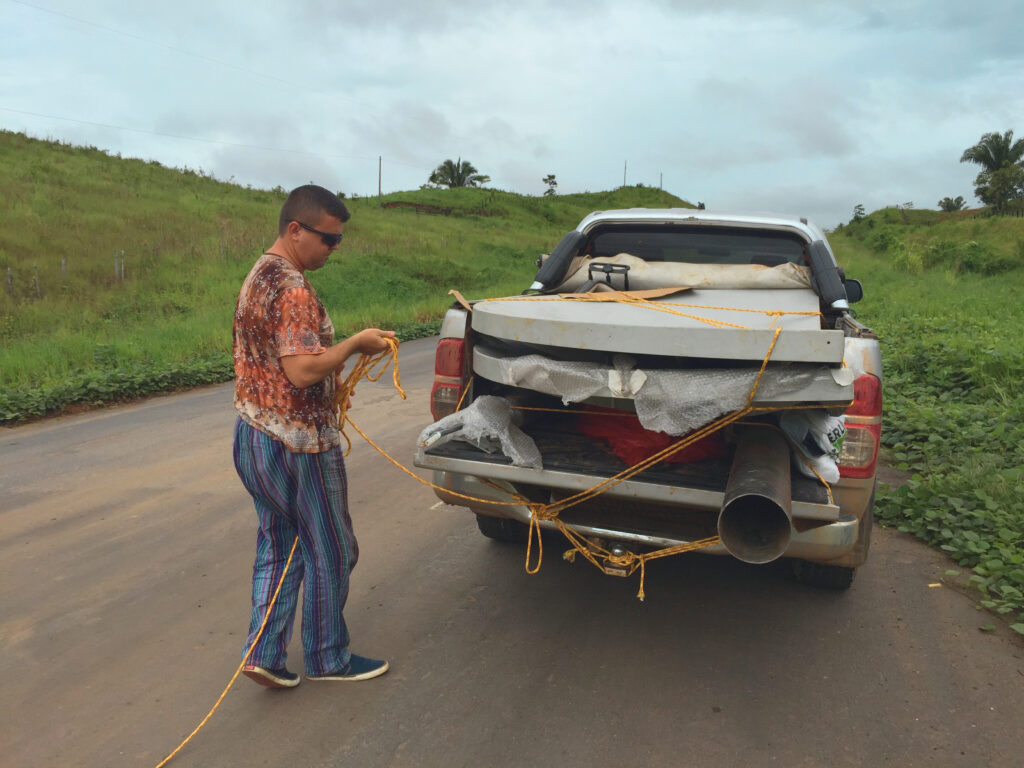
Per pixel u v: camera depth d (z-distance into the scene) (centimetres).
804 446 261
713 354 236
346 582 283
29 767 238
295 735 254
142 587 366
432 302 2180
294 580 279
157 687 282
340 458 276
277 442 258
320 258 266
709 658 302
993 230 5041
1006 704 270
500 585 369
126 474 559
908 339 1107
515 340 268
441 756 242
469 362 315
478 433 282
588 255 453
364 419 744
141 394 938
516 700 273
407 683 285
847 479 279
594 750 244
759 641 316
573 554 307
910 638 318
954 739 250
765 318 285
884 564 396
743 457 249
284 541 278
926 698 274
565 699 273
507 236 4509
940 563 397
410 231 3809
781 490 227
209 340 1313
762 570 388
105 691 280
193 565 391
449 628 327
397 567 389
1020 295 2116
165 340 1268
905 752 244
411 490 514
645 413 253
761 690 279
